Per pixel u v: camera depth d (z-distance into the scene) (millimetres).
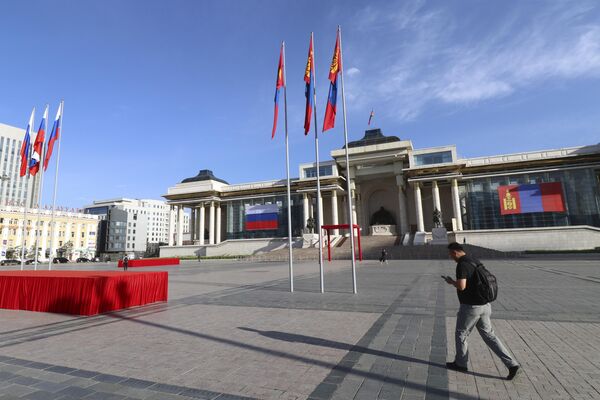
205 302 12922
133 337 8023
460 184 63719
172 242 81312
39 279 11836
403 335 7672
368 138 72562
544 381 5047
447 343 7012
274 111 17219
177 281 21609
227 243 73562
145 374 5664
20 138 90062
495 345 5223
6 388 5172
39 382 5391
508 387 4867
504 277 19438
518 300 11711
